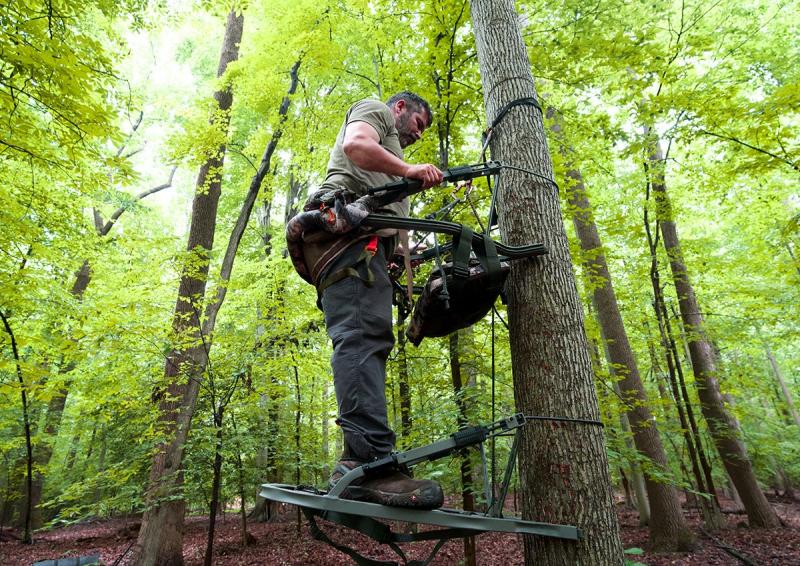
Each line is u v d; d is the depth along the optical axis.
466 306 2.03
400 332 5.40
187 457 5.68
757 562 6.48
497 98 2.58
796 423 15.45
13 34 3.71
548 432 1.92
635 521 10.32
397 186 1.67
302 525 10.11
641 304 11.27
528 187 2.30
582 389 1.99
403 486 1.35
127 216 13.34
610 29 5.71
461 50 4.70
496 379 5.52
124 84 11.43
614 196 10.41
